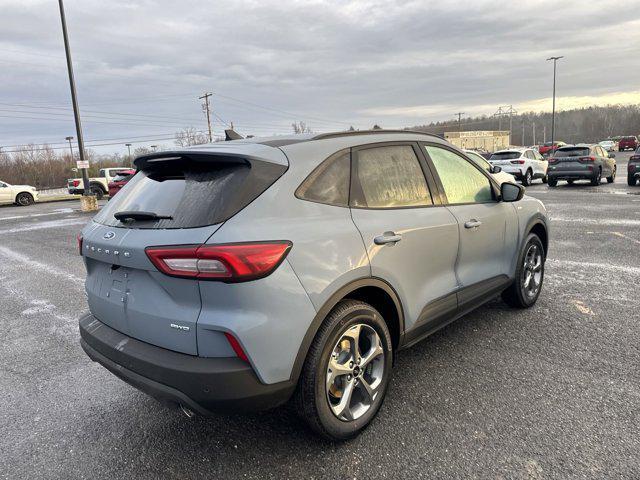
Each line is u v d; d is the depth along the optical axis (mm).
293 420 2906
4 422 3043
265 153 2492
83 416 3082
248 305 2148
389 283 2770
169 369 2225
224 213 2219
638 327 4062
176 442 2744
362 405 2709
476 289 3660
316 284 2346
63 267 7898
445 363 3520
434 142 3535
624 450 2457
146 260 2283
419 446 2572
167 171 2717
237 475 2428
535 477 2291
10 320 5148
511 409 2883
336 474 2389
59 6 19766
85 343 2832
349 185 2736
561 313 4453
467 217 3498
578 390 3066
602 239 7949
